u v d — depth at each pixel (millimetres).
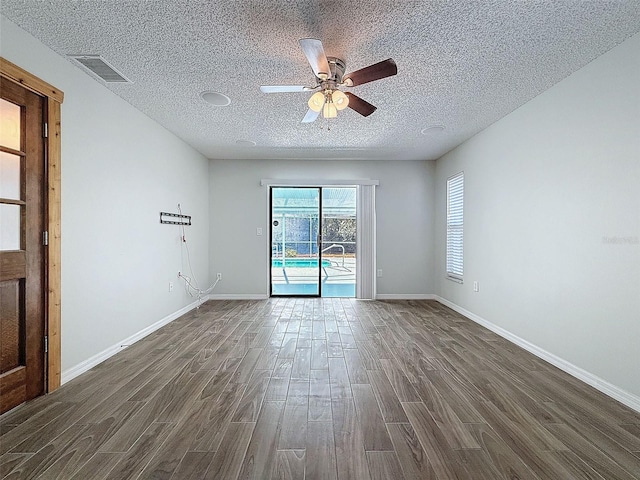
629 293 2295
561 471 1639
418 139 4750
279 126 4219
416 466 1670
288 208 6180
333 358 3141
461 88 3104
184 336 3811
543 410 2209
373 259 5969
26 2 1966
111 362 3023
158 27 2217
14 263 2201
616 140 2391
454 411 2191
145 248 3824
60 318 2545
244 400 2332
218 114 3809
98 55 2559
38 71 2355
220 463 1686
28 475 1594
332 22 2160
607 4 1969
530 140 3354
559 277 2947
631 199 2287
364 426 2016
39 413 2150
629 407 2256
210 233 5961
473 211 4555
